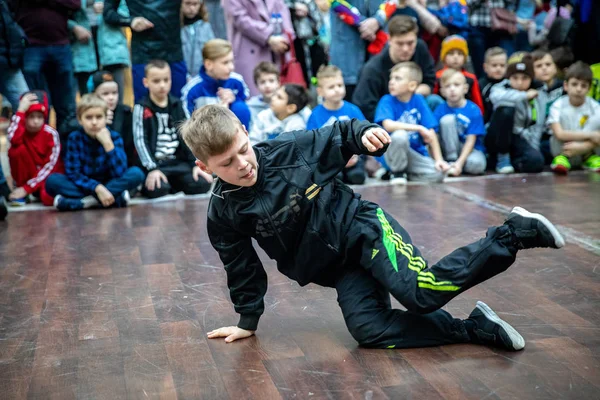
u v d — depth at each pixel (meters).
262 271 2.20
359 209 2.14
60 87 4.98
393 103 4.80
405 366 1.99
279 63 5.46
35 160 4.43
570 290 2.62
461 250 1.99
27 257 3.27
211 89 4.89
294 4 5.50
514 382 1.87
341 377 1.94
